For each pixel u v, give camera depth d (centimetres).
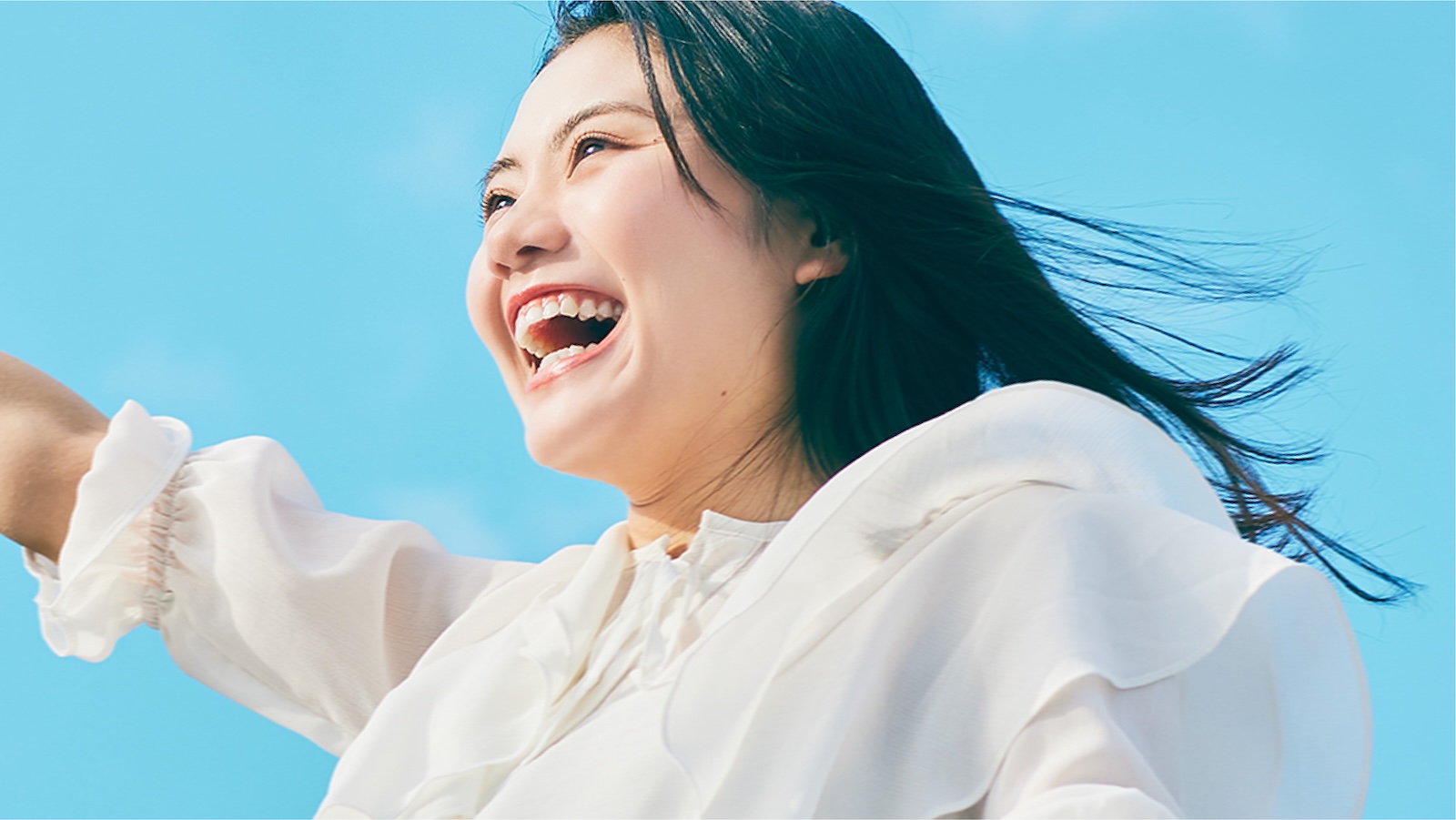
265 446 233
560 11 212
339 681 214
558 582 200
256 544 218
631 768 156
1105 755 131
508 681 181
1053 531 150
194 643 221
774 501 188
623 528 195
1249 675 147
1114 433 158
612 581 188
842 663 149
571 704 173
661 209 187
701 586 178
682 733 145
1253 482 212
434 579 224
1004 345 203
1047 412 158
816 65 198
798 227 194
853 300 194
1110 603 145
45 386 235
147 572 221
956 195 200
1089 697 136
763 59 195
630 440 187
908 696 147
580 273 188
